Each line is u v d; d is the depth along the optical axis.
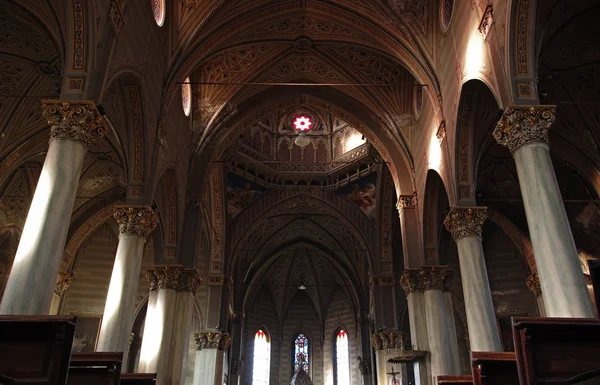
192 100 19.69
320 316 39.62
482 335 12.60
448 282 17.56
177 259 17.14
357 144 27.92
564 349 5.31
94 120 9.93
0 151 15.74
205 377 23.62
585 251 19.22
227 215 27.59
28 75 14.60
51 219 8.96
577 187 18.62
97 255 23.12
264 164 27.92
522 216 21.69
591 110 15.31
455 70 13.88
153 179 13.94
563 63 14.13
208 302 24.84
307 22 18.06
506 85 10.61
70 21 9.92
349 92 20.28
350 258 33.84
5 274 18.84
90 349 21.62
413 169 19.31
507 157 19.16
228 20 16.67
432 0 15.60
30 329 4.95
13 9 12.23
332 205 28.44
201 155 19.45
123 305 12.38
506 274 23.91
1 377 4.29
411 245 18.64
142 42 12.92
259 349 38.28
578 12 12.30
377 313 25.06
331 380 37.38
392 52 17.14
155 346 16.12
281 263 38.62
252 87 20.09
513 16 10.37
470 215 13.82
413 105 19.41
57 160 9.38
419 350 16.92
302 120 29.45
